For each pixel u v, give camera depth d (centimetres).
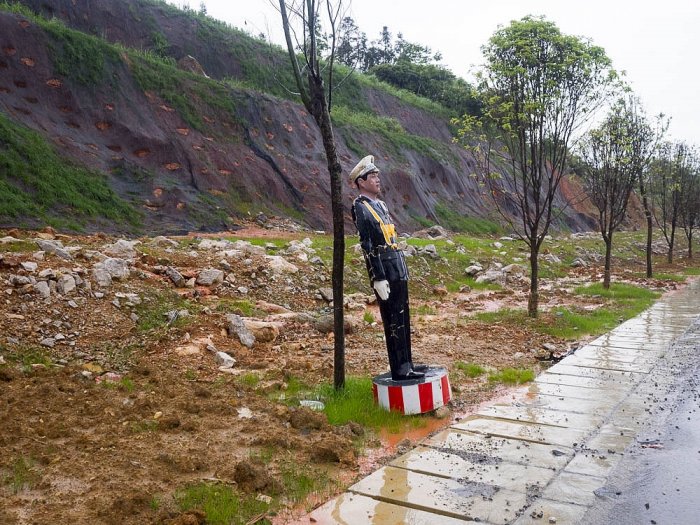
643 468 490
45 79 2153
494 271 1839
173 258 1204
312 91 666
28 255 927
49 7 2903
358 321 1105
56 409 555
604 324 1194
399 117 4441
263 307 1081
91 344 770
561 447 539
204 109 2673
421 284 1600
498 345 987
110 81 2352
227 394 646
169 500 411
